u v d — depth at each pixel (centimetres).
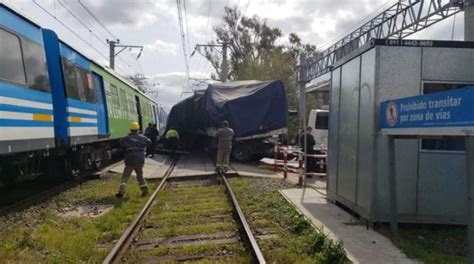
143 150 1189
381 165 794
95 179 1501
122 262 633
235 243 716
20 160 973
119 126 1995
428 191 809
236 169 1816
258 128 2033
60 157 1356
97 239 755
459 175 809
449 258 631
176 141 2583
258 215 921
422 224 818
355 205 875
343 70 988
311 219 852
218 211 965
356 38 2378
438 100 593
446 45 804
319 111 2400
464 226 817
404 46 800
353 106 905
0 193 1251
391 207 750
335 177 1013
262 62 5022
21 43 916
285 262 602
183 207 1019
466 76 805
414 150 805
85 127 1398
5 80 823
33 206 1006
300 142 1716
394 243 699
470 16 1523
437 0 1684
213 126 2239
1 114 795
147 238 759
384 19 2069
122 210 983
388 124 751
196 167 1923
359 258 621
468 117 528
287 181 1460
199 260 636
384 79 796
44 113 1012
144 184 1193
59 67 1177
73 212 987
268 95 2067
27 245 688
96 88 1598
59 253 656
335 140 1025
